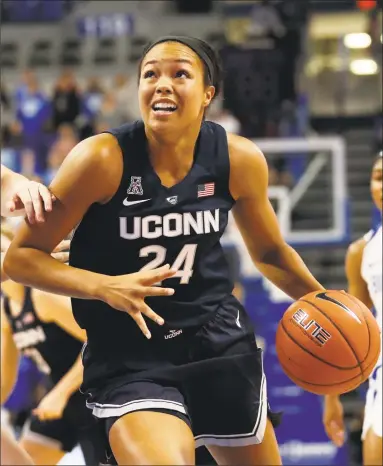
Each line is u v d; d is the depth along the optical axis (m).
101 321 3.25
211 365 3.24
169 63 3.12
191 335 3.25
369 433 4.64
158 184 3.14
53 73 19.91
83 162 3.09
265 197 3.43
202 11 20.28
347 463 8.52
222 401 3.25
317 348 3.29
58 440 5.11
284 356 3.36
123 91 15.34
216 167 3.23
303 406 8.87
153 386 3.15
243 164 3.28
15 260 3.13
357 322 3.32
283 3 13.46
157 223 3.15
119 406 3.10
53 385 5.55
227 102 12.86
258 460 3.36
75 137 14.76
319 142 10.01
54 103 15.12
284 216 9.83
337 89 19.20
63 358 5.04
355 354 3.29
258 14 13.38
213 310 3.29
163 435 2.94
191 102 3.11
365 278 4.77
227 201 3.30
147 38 20.31
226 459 3.40
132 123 3.24
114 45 20.39
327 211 12.44
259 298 9.66
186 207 3.18
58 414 4.86
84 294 3.03
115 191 3.14
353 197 14.52
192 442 3.02
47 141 14.84
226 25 19.31
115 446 3.03
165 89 3.08
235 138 3.32
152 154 3.16
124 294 2.98
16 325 5.06
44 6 20.75
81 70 19.98
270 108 12.96
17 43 20.64
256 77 12.91
